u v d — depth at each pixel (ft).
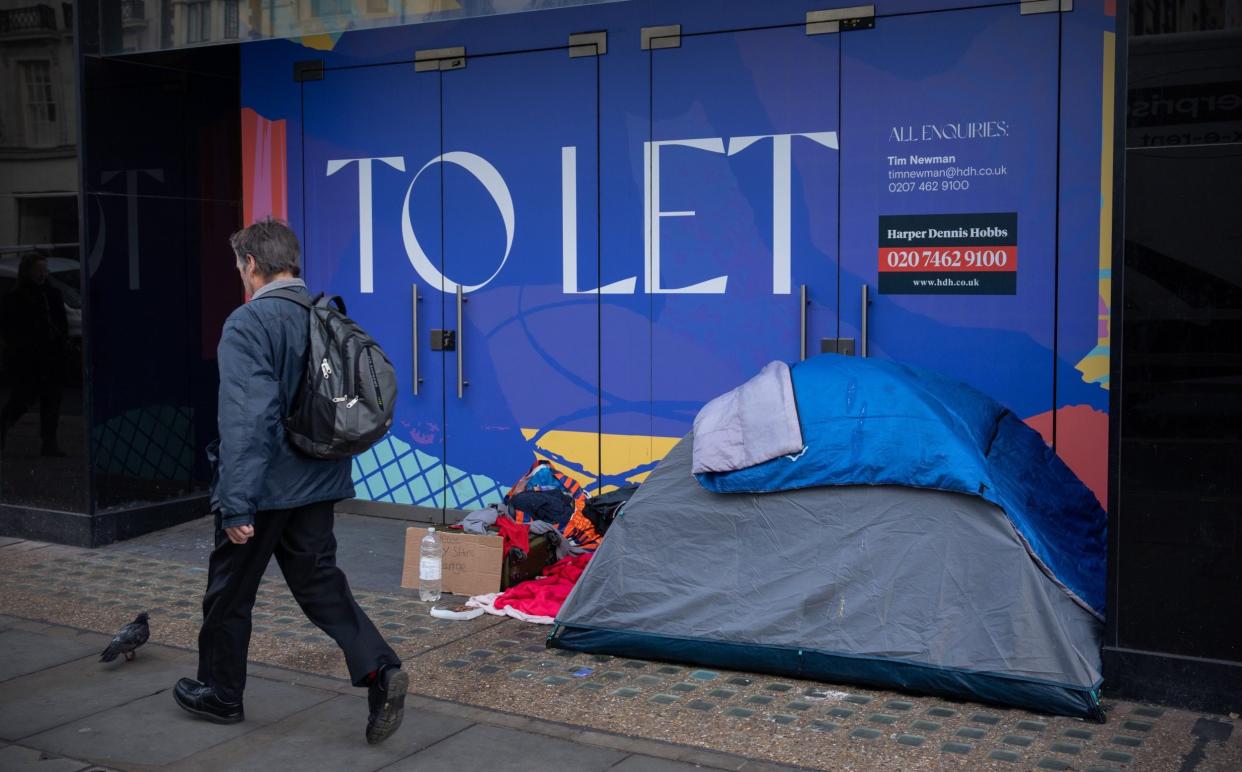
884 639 15.47
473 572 19.98
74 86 23.41
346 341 13.80
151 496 25.16
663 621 16.75
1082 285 19.20
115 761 13.76
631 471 23.11
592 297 23.18
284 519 14.01
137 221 24.58
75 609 19.97
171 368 25.40
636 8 22.30
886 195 20.47
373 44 24.97
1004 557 15.10
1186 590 14.70
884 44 20.26
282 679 16.47
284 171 26.20
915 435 15.78
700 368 22.29
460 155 24.29
